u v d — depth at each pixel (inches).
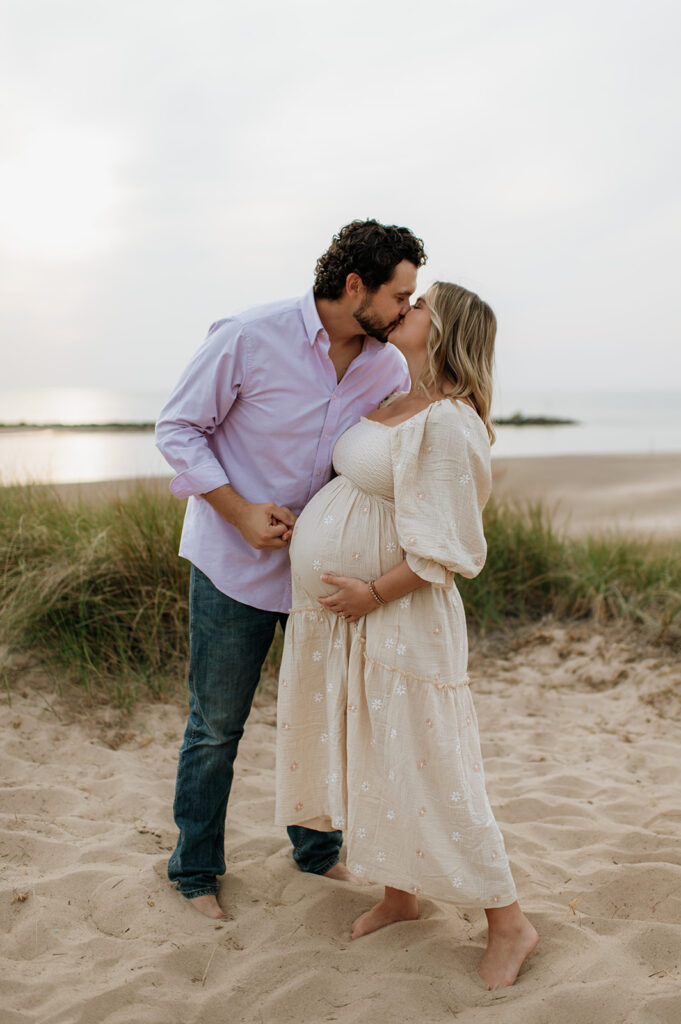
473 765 83.0
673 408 2765.7
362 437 85.5
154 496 186.2
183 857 93.1
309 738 88.8
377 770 81.6
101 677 154.4
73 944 84.9
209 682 90.9
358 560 82.8
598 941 83.2
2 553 168.6
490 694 168.7
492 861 79.3
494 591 202.5
